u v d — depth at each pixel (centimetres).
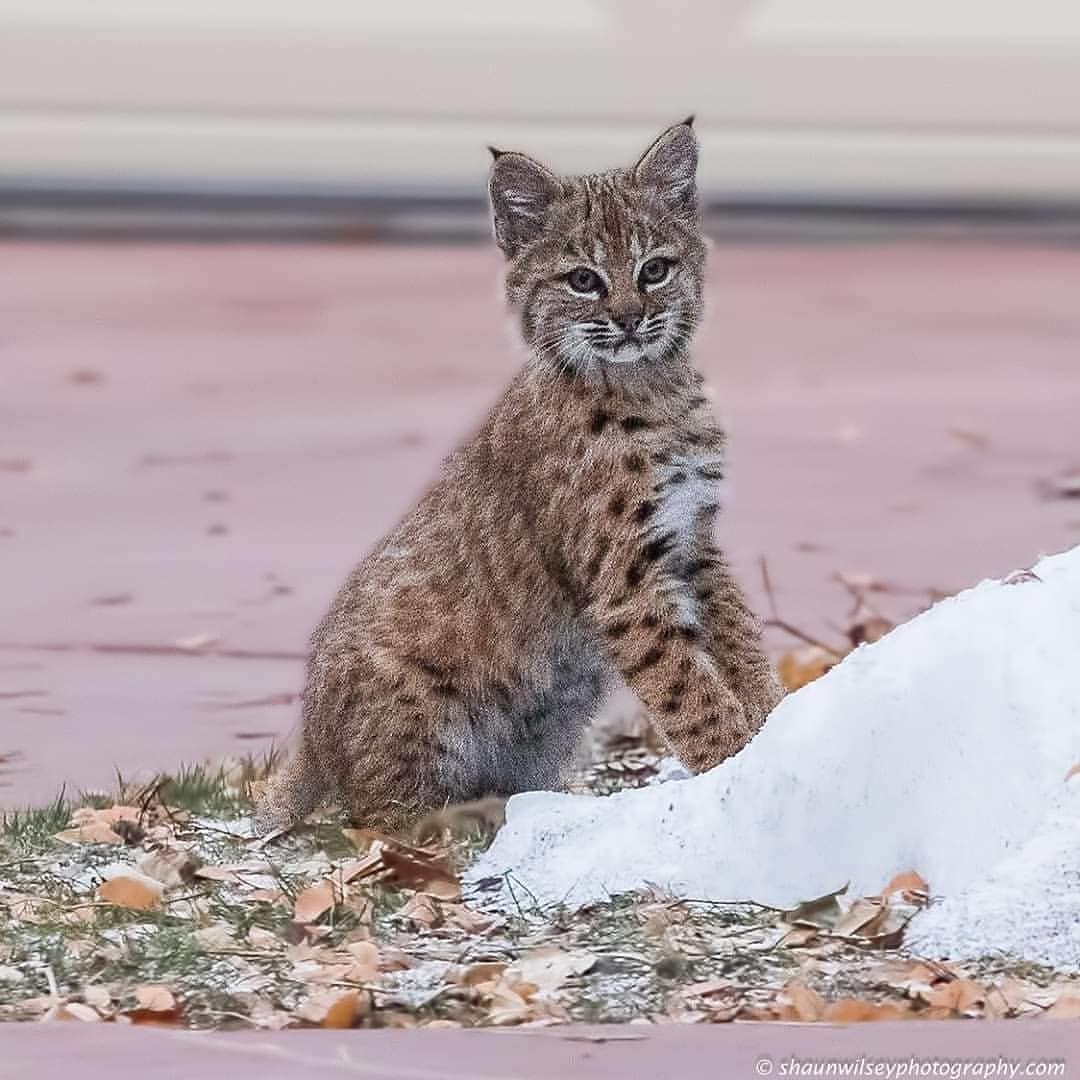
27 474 2167
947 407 2402
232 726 1426
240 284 3189
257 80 3506
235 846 1150
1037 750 1013
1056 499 2009
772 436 2275
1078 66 3519
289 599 1745
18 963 996
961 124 3522
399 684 1177
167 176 3512
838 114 3506
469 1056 889
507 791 1218
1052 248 3453
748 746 1075
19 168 3500
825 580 1741
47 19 3475
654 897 1023
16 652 1603
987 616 1055
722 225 3491
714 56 3491
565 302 1205
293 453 2252
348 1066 880
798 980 950
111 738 1399
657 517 1184
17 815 1205
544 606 1198
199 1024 934
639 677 1181
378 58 3497
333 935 1019
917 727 1034
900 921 985
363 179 3516
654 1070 874
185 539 1933
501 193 1234
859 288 3127
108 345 2778
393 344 2788
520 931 1014
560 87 3491
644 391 1197
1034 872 977
